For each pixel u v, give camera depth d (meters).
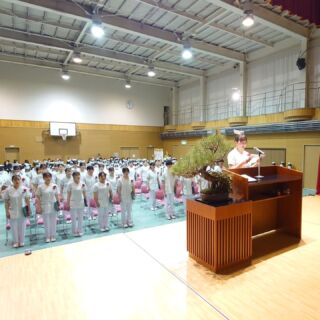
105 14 9.02
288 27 9.54
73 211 5.59
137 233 3.83
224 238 2.66
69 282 2.53
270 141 11.71
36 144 15.15
